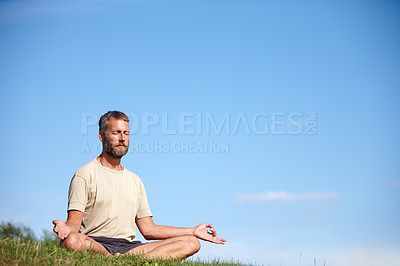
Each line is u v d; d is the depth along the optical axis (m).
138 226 8.53
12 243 7.00
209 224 8.27
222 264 8.39
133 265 7.09
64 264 6.70
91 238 7.69
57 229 7.27
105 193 7.92
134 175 8.44
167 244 7.79
